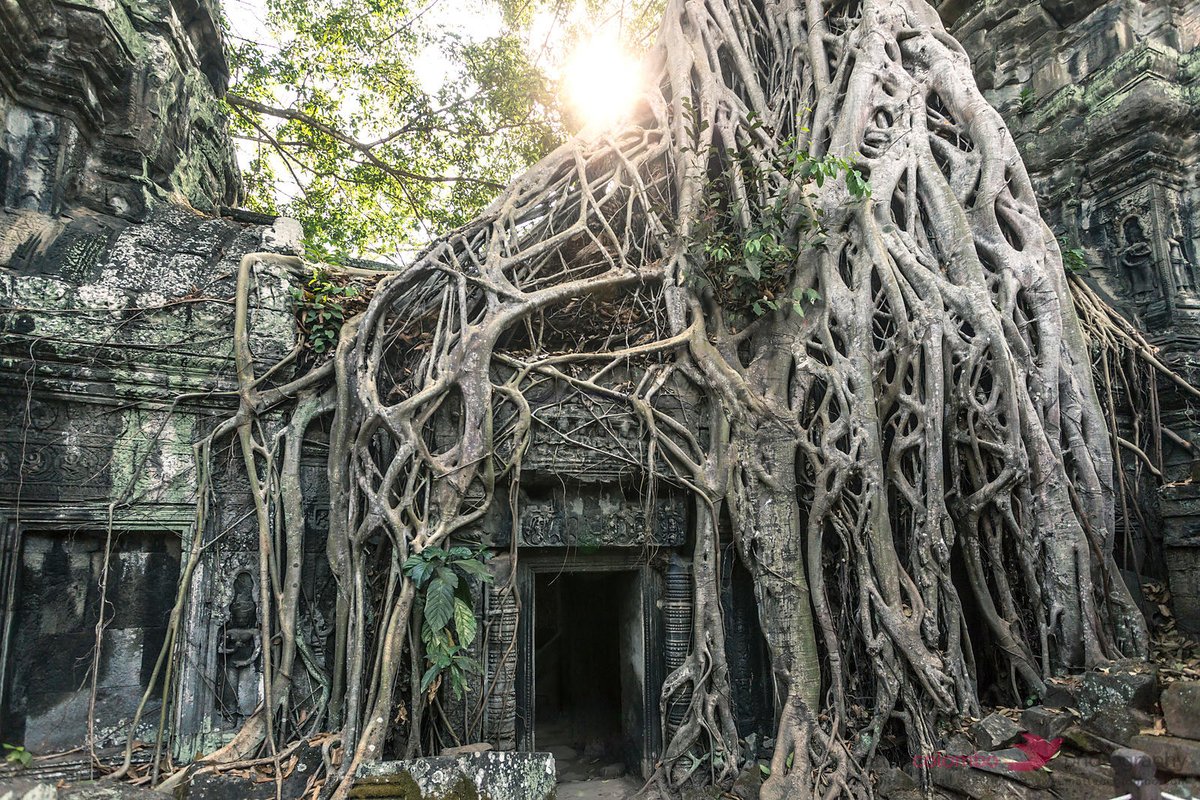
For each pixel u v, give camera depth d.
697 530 5.83
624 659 6.43
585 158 7.12
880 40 7.26
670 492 5.96
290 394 5.41
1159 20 8.43
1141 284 7.96
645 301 6.47
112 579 4.89
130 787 3.99
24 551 4.65
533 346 5.91
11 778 4.11
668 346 6.00
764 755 5.66
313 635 5.23
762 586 5.70
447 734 5.09
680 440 5.95
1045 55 9.28
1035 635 5.57
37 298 4.70
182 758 4.71
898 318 5.96
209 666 4.91
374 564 5.33
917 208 6.49
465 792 4.18
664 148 7.29
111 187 6.34
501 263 6.07
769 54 8.33
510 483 5.41
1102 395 6.93
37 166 5.85
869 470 5.61
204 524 5.03
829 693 5.46
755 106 7.69
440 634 4.80
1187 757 3.93
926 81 7.10
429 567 4.75
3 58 5.54
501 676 5.32
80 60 5.96
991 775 4.66
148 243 5.78
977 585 5.60
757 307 6.13
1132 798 3.02
